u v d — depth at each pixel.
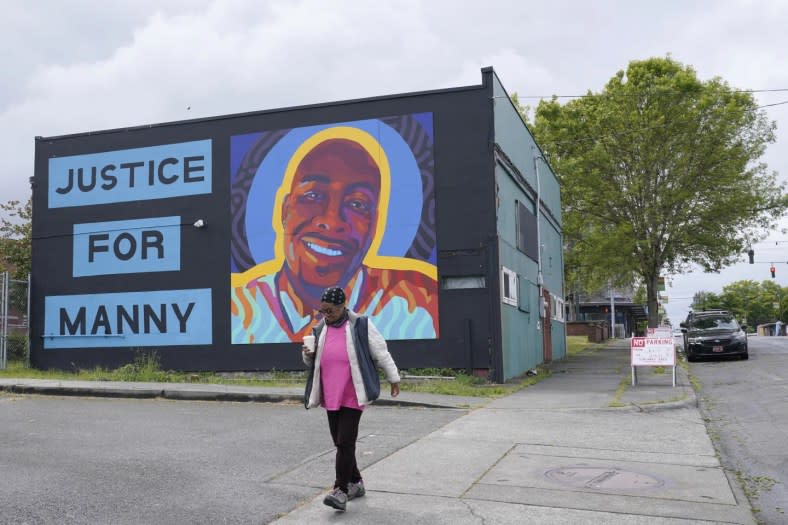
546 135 34.75
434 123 17.38
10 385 14.91
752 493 6.75
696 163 32.59
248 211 18.47
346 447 6.01
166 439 9.21
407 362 16.94
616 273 35.28
